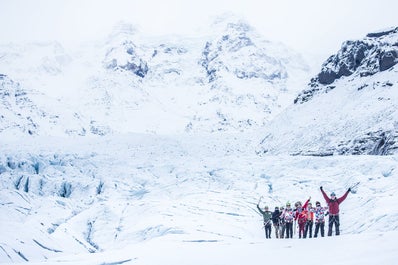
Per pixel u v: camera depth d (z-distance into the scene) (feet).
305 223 67.77
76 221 140.97
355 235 55.36
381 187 129.80
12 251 81.71
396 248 41.83
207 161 246.47
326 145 254.47
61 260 61.41
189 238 85.92
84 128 577.84
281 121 353.51
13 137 451.12
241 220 122.62
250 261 45.83
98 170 257.34
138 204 143.74
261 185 173.88
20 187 225.76
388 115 242.37
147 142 344.90
